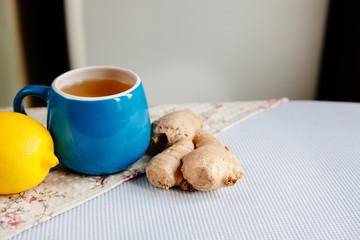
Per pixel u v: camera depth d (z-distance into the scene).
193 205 0.39
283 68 1.04
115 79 0.43
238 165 0.40
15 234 0.35
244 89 1.06
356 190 0.41
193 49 0.98
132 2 0.91
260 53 1.01
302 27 0.98
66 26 0.92
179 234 0.36
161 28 0.95
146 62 0.99
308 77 1.05
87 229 0.36
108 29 0.94
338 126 0.52
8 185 0.37
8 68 0.93
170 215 0.38
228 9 0.94
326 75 1.04
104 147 0.39
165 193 0.40
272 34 0.98
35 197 0.39
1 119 0.37
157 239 0.35
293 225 0.37
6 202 0.38
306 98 1.09
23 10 0.87
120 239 0.35
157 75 1.01
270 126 0.52
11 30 0.89
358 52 0.93
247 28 0.97
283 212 0.38
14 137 0.37
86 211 0.38
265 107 0.56
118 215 0.38
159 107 0.55
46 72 0.97
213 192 0.40
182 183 0.40
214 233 0.36
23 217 0.36
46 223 0.36
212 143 0.42
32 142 0.37
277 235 0.36
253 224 0.37
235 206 0.39
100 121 0.38
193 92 1.05
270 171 0.43
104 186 0.40
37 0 0.87
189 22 0.94
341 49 0.97
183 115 0.45
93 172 0.41
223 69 1.02
